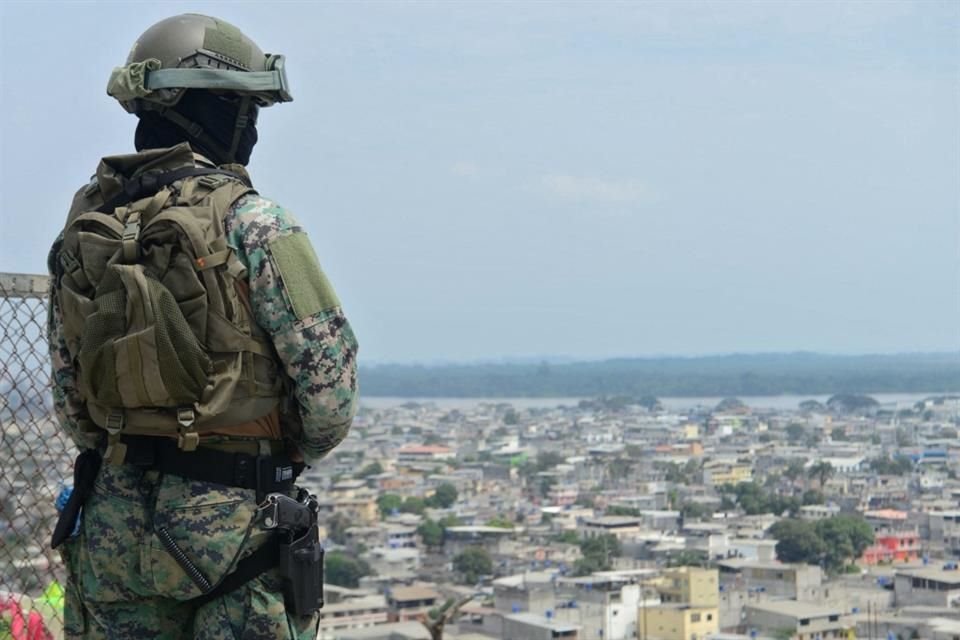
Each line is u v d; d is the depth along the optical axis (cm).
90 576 454
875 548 14725
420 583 14075
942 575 12206
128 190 452
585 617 11412
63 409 466
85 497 459
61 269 461
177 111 474
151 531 441
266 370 438
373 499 19862
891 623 10444
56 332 470
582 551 15362
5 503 692
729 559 14125
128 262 434
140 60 472
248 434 442
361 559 15212
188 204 441
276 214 444
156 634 452
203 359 425
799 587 12488
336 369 441
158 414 429
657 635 11069
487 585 13900
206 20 476
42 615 695
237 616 436
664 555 14750
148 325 423
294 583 439
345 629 11169
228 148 480
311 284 439
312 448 452
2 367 684
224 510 436
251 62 479
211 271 429
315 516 450
